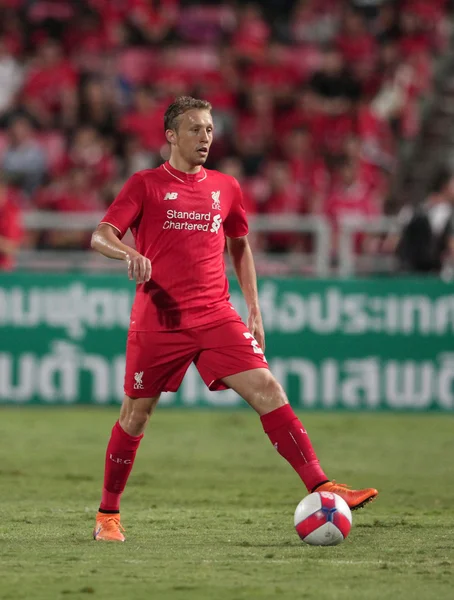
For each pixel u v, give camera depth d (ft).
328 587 55.11
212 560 62.69
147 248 68.03
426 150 220.23
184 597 52.70
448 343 154.51
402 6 237.25
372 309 154.20
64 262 164.45
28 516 81.51
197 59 236.02
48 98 214.07
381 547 67.67
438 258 160.76
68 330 152.66
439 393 154.61
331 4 244.83
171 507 86.94
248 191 182.39
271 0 246.06
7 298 152.15
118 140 202.39
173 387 68.85
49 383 153.07
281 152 205.36
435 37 236.02
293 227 163.02
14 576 57.57
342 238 162.71
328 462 115.55
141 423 69.51
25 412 150.71
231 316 68.59
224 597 52.70
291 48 239.09
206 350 67.97
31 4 239.50
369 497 67.97
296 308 153.69
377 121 212.23
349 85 218.79
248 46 234.38
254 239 171.94
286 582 56.24
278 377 153.58
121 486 70.90
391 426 143.64
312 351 153.79
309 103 213.66
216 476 105.40
